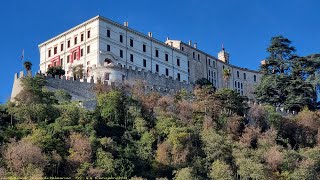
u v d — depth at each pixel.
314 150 120.50
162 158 109.12
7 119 113.62
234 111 136.00
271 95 166.12
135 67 165.00
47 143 100.88
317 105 164.75
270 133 128.00
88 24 161.50
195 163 109.88
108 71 147.38
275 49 177.12
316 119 139.25
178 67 180.62
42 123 111.81
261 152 115.81
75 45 163.88
